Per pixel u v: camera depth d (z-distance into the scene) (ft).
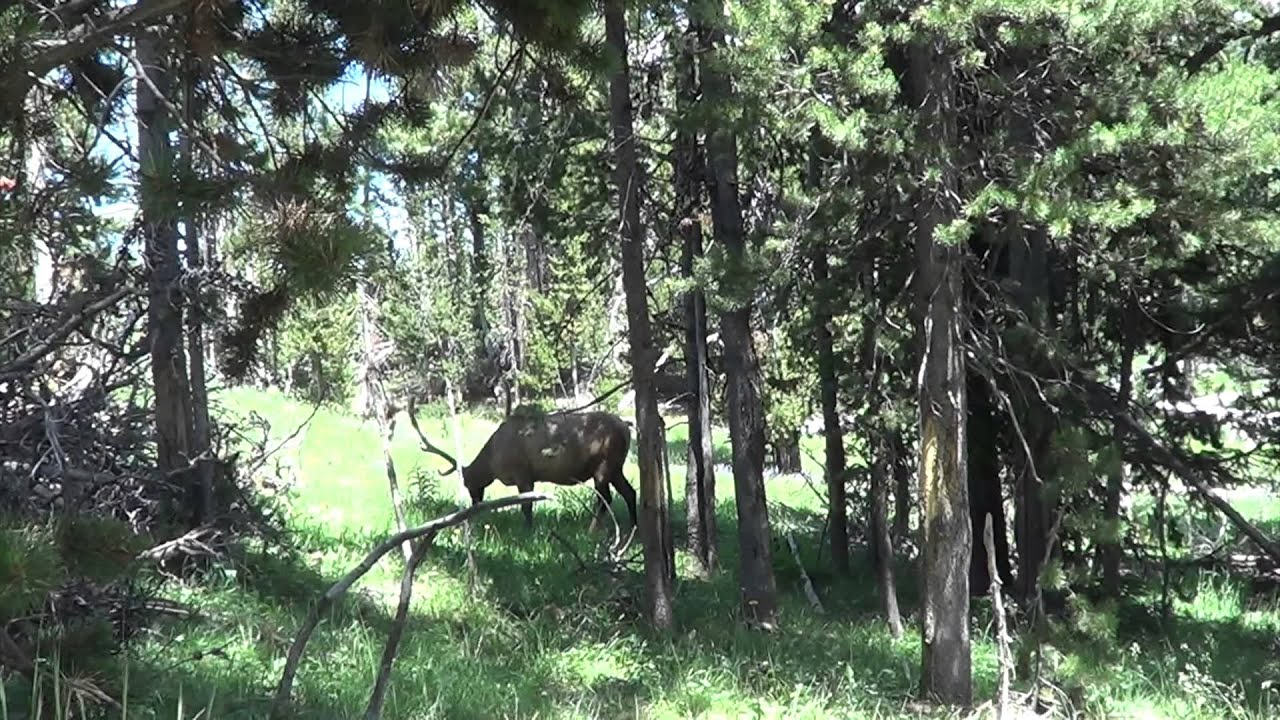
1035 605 31.78
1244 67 28.22
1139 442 38.40
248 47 15.01
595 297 85.56
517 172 41.55
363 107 16.69
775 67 27.17
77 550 13.65
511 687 26.35
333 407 92.38
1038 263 35.86
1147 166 28.07
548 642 32.17
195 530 30.12
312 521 46.39
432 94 17.10
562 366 96.94
